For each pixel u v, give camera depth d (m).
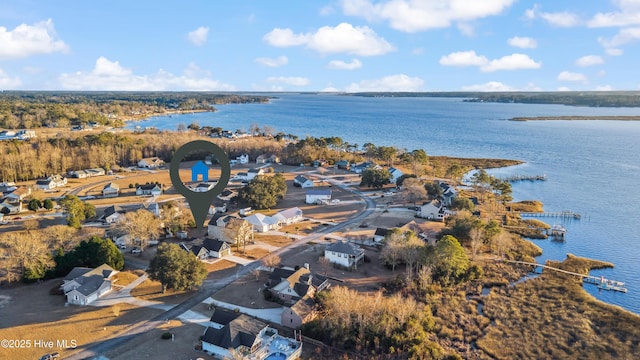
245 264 89.06
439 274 80.62
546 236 108.44
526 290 79.06
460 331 65.62
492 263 90.25
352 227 112.50
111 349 59.16
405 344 59.56
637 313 71.25
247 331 60.59
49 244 87.38
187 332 63.78
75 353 58.12
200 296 75.12
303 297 69.88
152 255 93.94
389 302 66.38
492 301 75.06
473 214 117.50
